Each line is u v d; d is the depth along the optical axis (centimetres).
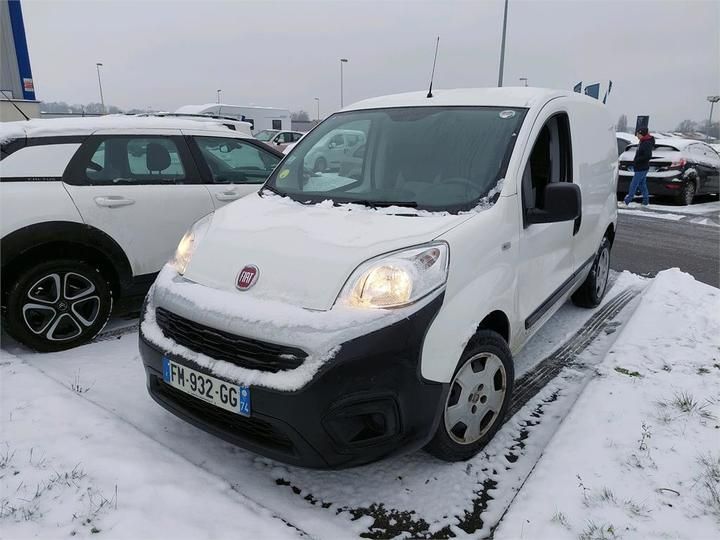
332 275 239
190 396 256
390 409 233
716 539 213
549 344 439
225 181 483
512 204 296
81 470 251
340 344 222
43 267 376
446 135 331
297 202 317
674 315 455
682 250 830
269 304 238
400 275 237
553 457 265
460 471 278
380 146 340
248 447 242
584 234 433
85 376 358
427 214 281
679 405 308
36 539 212
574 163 395
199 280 267
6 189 365
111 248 406
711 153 1405
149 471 254
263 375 228
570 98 402
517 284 301
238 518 231
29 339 378
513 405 343
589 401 314
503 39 1616
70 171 393
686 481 246
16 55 1204
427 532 238
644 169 1267
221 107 2589
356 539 231
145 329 274
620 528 219
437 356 241
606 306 536
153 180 435
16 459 257
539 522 224
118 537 214
